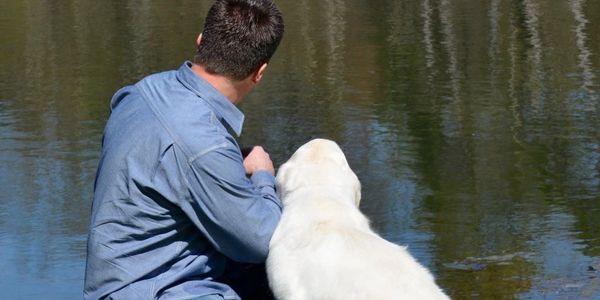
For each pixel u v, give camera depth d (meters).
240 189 2.87
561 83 11.93
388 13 19.78
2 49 15.77
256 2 3.01
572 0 20.78
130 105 2.96
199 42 3.06
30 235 6.49
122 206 2.89
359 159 8.43
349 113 10.32
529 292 5.46
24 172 8.02
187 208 2.87
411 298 2.71
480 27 17.45
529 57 14.13
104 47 15.73
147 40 16.42
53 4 22.56
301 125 9.72
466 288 5.58
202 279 3.02
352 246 2.90
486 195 7.35
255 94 11.46
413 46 15.39
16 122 10.02
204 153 2.81
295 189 3.32
